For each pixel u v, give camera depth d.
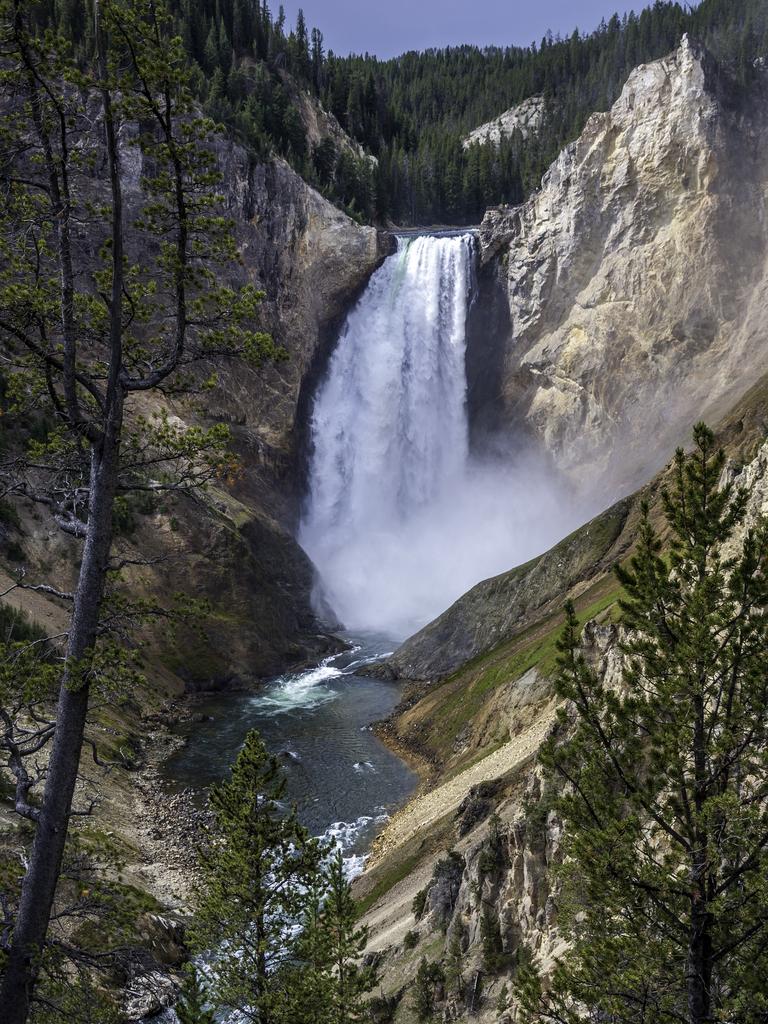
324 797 48.78
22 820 31.22
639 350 101.00
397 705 65.25
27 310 14.41
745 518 21.22
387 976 27.61
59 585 66.31
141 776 50.41
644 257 102.00
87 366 16.38
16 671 13.79
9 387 14.90
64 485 15.48
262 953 19.19
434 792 45.97
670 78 101.12
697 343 97.44
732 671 12.09
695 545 12.75
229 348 15.86
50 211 14.52
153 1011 24.52
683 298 98.50
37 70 13.73
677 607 12.85
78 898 14.38
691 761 12.26
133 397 73.69
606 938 12.11
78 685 13.62
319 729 60.56
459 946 25.23
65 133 14.26
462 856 30.42
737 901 10.99
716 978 11.69
